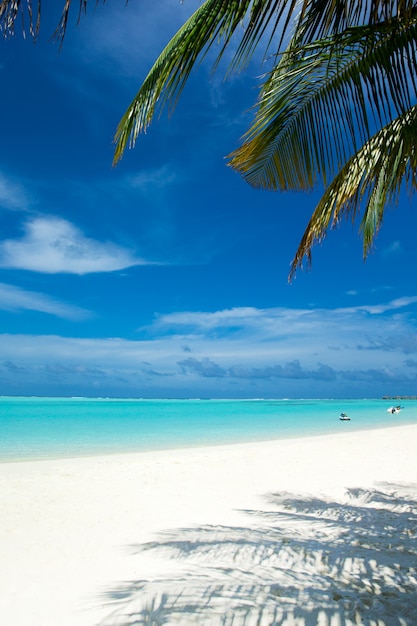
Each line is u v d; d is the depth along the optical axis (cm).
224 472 950
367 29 332
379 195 535
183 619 317
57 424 2855
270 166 486
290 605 335
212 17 274
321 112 420
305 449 1359
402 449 1326
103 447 1623
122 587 374
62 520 583
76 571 412
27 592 368
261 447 1455
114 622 315
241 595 354
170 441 1856
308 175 452
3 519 585
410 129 378
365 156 463
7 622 319
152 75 313
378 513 605
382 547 462
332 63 378
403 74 333
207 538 500
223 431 2412
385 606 330
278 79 388
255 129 432
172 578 391
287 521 572
